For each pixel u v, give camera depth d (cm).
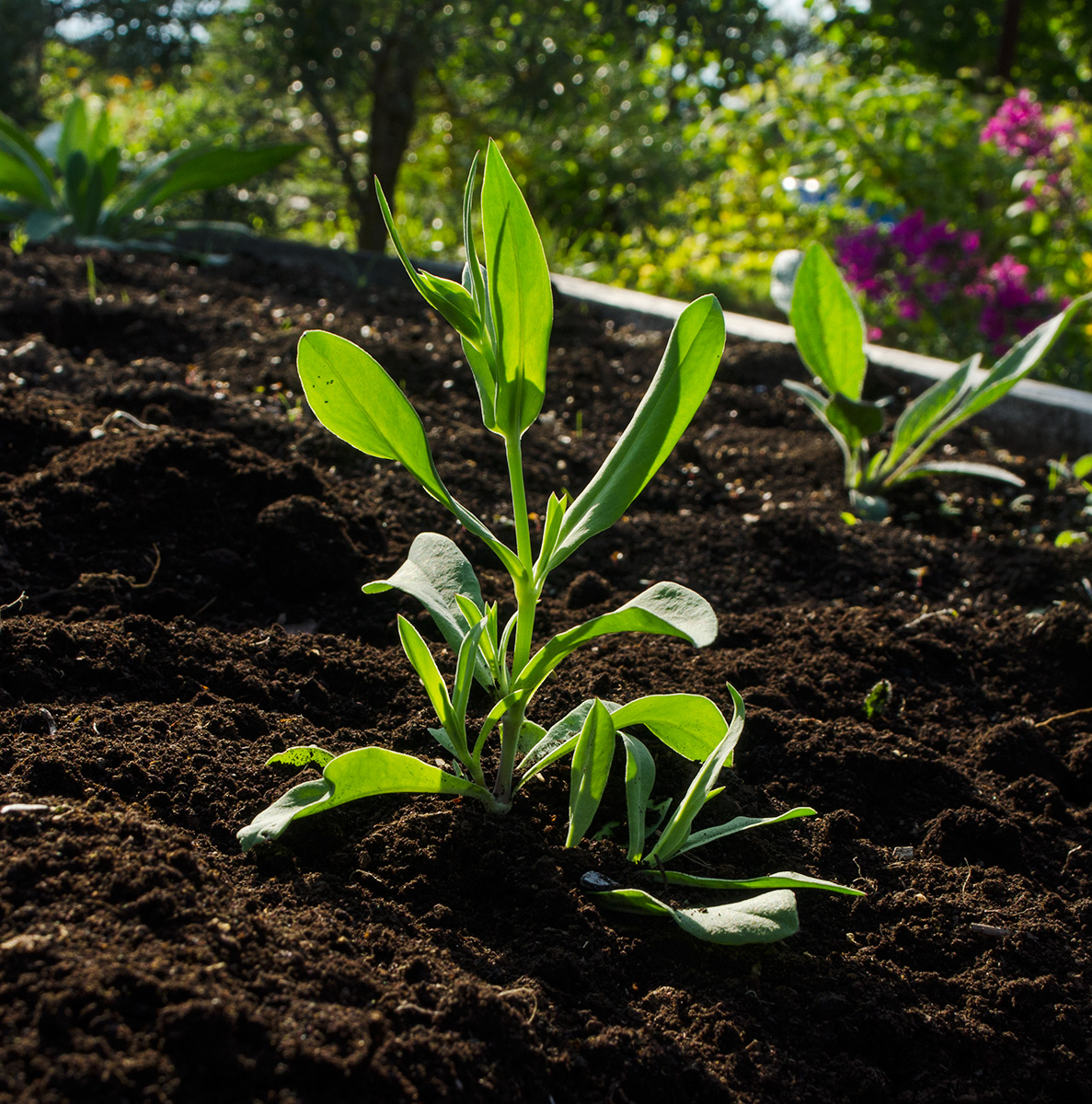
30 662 79
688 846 73
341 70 219
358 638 88
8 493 92
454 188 296
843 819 79
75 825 68
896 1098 68
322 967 66
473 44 226
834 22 514
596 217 314
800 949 73
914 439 113
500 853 73
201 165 179
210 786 74
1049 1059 70
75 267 147
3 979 62
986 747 86
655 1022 68
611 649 90
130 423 101
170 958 64
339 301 154
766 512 107
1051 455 133
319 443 105
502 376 71
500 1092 64
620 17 274
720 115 286
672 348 73
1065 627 95
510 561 72
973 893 76
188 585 89
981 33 537
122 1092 60
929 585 102
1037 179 213
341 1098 62
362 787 70
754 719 84
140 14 264
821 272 106
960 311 205
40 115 298
